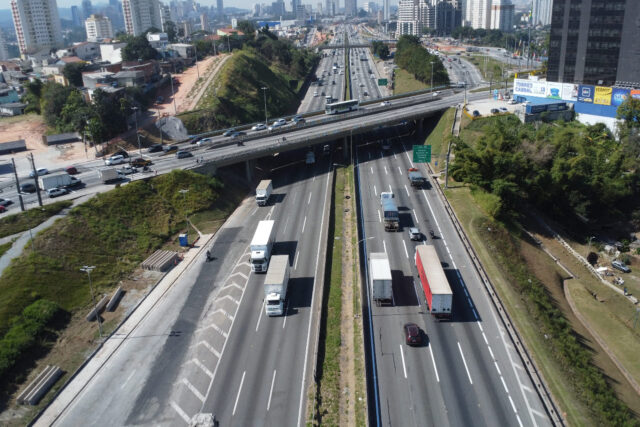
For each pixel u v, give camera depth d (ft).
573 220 363.97
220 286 257.96
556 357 197.47
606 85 492.54
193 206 341.41
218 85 601.62
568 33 513.45
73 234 280.31
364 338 206.08
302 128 473.26
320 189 386.11
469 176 339.98
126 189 328.49
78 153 437.17
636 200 374.63
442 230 304.91
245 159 391.04
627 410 182.29
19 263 247.09
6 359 193.57
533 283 257.96
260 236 276.00
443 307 212.84
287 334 214.90
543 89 543.39
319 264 273.13
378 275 224.74
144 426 170.19
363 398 175.42
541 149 372.38
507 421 163.73
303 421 167.63
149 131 481.46
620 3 465.47
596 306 267.80
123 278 267.18
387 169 419.95
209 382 188.75
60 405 181.88
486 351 197.16
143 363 202.18
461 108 532.73
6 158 430.20
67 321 227.40
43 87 590.14
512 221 322.14
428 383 181.27
